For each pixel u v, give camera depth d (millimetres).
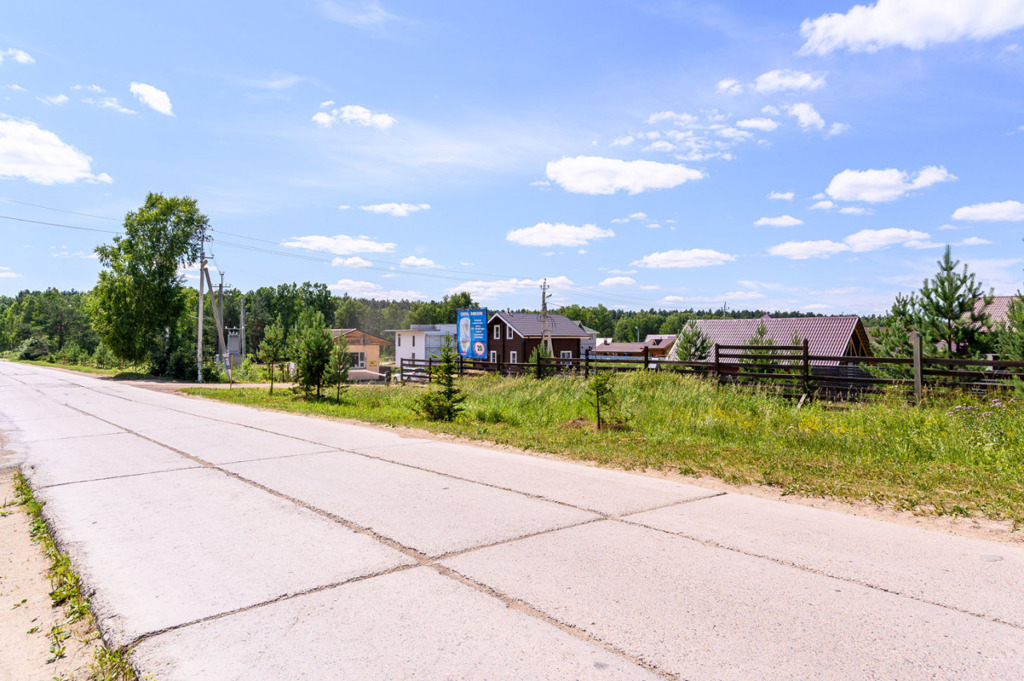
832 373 14328
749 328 34812
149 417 16031
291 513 6031
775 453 8531
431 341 63750
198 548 5012
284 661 3158
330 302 117375
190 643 3383
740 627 3424
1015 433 8266
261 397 23453
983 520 5383
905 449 8289
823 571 4238
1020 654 3064
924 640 3232
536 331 48469
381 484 7258
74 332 102438
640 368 17359
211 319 82875
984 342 15516
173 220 44344
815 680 2865
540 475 7680
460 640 3340
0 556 5219
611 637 3340
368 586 4125
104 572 4512
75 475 8328
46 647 3562
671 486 6984
